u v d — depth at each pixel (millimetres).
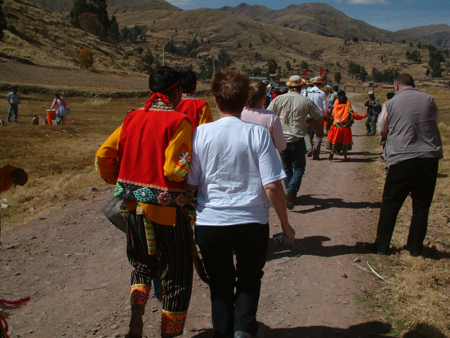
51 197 6758
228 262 2553
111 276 4035
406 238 4746
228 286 2525
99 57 62312
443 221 5379
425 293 3537
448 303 3391
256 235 2467
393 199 4281
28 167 9039
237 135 2486
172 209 2570
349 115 9836
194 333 3057
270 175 2432
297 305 3469
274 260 4379
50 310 3373
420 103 4102
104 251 4656
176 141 2504
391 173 4238
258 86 4605
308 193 7094
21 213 6012
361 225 5367
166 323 2572
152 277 2738
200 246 2551
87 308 3416
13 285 3795
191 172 2568
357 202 6449
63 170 8883
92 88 36719
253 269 2568
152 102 2703
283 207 2521
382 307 3389
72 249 4691
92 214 5965
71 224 5531
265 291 3727
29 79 37156
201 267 2865
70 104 28766
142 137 2578
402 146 4133
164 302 2613
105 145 2668
